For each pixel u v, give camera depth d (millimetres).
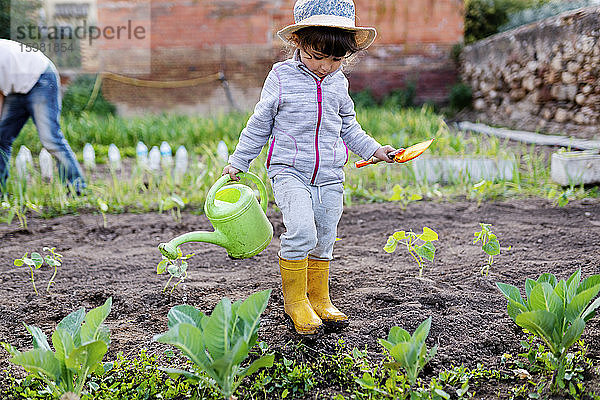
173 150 8789
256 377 2395
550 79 9172
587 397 2248
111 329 2895
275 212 5086
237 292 3312
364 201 5512
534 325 2189
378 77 12820
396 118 9875
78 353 2012
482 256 3764
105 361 2564
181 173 6328
